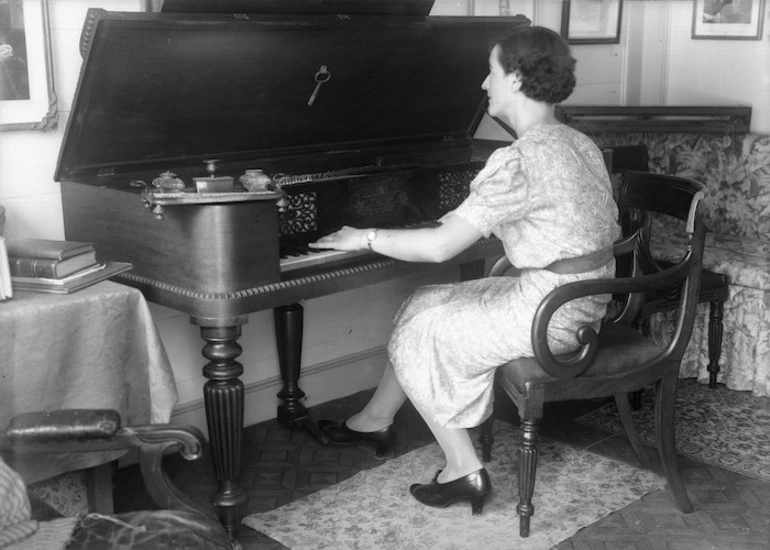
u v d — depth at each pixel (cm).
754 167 526
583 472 390
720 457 403
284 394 438
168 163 364
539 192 319
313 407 468
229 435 320
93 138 332
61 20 345
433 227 376
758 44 561
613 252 358
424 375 346
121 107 329
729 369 482
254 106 371
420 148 453
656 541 335
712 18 579
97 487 315
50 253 292
